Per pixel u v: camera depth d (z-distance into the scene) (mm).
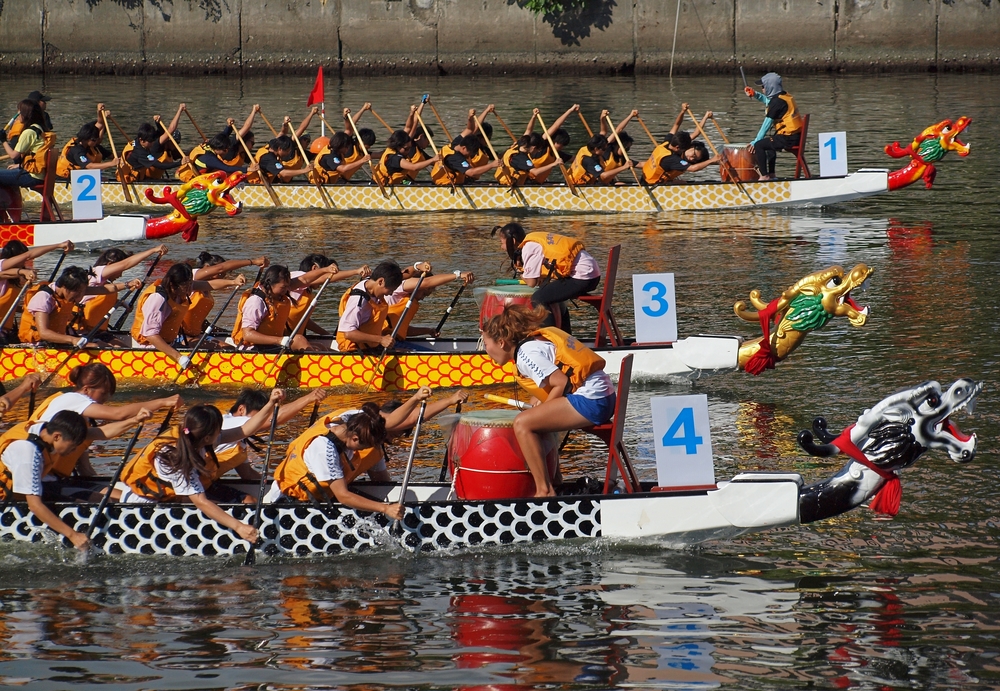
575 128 100688
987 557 26844
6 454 26781
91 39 136500
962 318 47375
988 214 69188
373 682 21547
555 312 40375
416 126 77562
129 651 22734
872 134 93938
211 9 135625
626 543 27500
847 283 38094
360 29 136000
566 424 27203
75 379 28719
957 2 130500
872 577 25922
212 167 73438
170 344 41750
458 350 42375
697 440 27438
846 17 132250
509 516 27250
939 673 21875
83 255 62719
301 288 42562
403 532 27281
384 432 27406
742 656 22578
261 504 26984
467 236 65438
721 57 134625
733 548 27672
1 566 26578
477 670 22000
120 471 27484
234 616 24312
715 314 48938
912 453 26312
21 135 64000
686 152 71562
